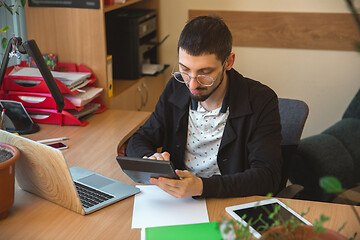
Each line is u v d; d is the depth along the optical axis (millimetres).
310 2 3322
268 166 1614
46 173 1454
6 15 2475
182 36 1582
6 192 1390
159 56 3650
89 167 1794
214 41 1552
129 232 1342
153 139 1911
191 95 1656
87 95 2379
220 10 3479
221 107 1749
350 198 1980
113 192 1564
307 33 3389
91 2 2420
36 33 2533
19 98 2285
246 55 3549
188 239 1293
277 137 1700
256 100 1709
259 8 3418
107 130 2225
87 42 2492
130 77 3127
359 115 2951
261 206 1467
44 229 1361
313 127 3598
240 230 1039
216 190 1500
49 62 2465
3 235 1331
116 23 3025
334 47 3371
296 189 1790
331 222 1395
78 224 1385
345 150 2635
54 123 2287
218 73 1614
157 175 1463
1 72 2145
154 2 3508
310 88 3516
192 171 1852
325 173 2486
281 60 3498
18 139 1479
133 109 3039
